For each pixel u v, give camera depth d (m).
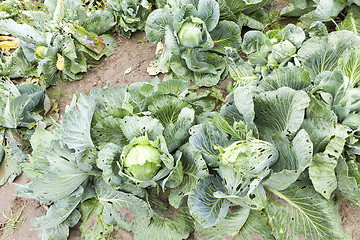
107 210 3.08
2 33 5.27
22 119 4.12
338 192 2.81
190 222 3.04
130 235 3.18
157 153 2.90
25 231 3.49
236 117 3.11
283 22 4.61
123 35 5.14
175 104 3.15
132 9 4.77
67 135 2.97
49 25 4.72
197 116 3.31
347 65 2.83
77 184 3.10
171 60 4.34
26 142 4.13
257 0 4.07
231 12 4.18
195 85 4.23
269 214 2.82
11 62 4.77
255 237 2.80
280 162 2.75
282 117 2.79
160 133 2.90
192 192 2.71
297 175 2.42
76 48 4.73
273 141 2.73
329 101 2.78
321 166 2.55
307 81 2.89
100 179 3.25
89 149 3.01
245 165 2.50
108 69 4.79
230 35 4.32
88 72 4.83
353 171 2.68
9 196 3.81
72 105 3.49
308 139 2.39
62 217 3.08
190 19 3.98
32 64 4.91
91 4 5.47
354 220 2.89
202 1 3.89
